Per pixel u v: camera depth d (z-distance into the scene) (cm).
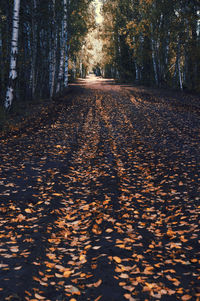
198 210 530
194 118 1474
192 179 688
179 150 947
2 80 1923
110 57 5800
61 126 1357
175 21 2784
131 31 3728
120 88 3375
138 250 411
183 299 309
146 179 716
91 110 1830
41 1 2077
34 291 317
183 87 3069
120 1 3994
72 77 5553
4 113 1435
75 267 370
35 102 1981
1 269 353
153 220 510
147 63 4100
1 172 727
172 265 374
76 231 471
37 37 2383
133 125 1382
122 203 579
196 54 2788
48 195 609
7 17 2019
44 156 895
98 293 320
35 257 386
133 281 337
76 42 3681
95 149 999
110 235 454
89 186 676
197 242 427
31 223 487
